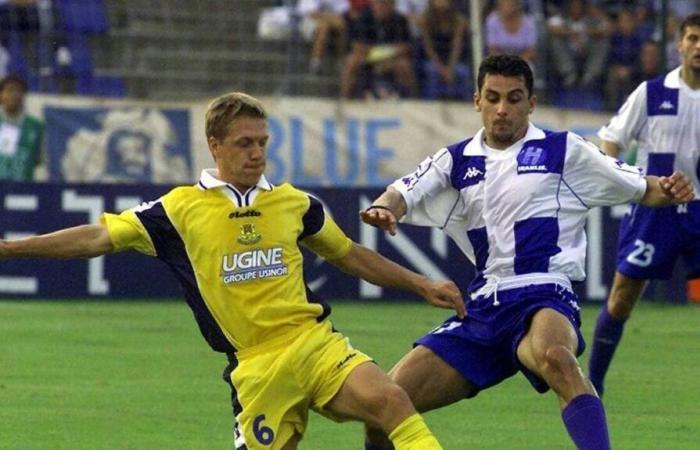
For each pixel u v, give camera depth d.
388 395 19.81
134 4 65.38
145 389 33.66
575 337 21.64
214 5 66.94
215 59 64.75
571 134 22.91
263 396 20.30
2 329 43.56
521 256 22.41
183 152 54.72
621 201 22.84
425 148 56.19
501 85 22.56
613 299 33.28
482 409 31.91
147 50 64.19
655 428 29.81
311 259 52.00
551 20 62.31
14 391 33.12
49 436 28.19
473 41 58.75
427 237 51.66
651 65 60.47
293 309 20.50
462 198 23.11
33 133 53.78
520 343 21.78
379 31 62.03
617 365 38.47
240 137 20.31
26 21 60.97
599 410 20.75
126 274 51.62
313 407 20.64
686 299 52.84
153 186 51.47
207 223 20.42
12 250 19.81
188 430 28.95
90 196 51.22
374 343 41.41
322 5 63.62
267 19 66.06
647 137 35.00
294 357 20.25
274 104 55.78
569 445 28.00
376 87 61.59
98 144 54.50
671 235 33.47
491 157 22.91
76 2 63.03
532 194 22.52
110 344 40.78
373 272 21.69
